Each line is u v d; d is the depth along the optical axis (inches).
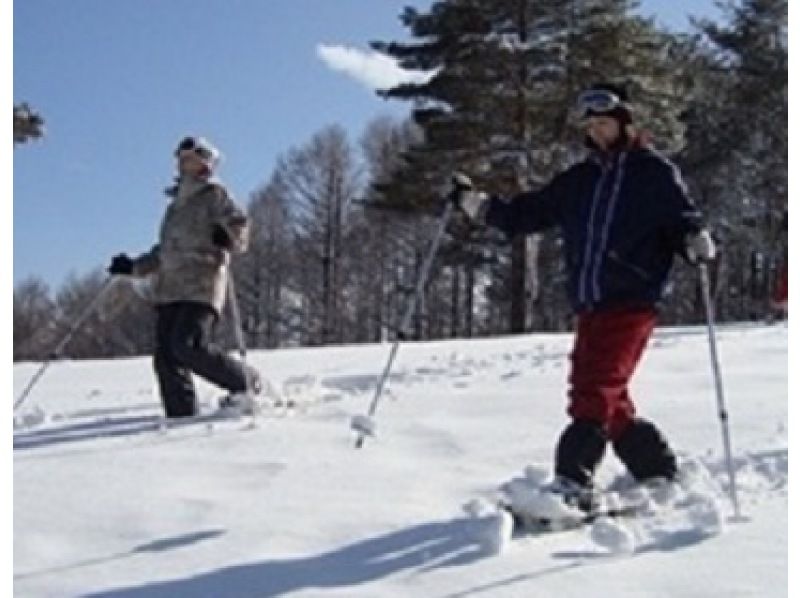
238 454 252.8
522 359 454.3
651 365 396.8
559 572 166.9
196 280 313.9
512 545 180.5
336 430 279.0
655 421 276.7
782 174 1637.6
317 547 181.3
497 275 1772.9
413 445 258.7
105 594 163.2
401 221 1862.7
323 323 2091.5
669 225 203.3
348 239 2132.1
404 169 1240.2
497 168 1203.2
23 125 804.6
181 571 171.9
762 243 1632.6
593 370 201.8
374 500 208.8
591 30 1230.3
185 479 228.7
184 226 316.2
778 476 220.5
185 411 314.8
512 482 193.2
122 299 465.4
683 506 201.8
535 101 1203.9
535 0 1224.8
